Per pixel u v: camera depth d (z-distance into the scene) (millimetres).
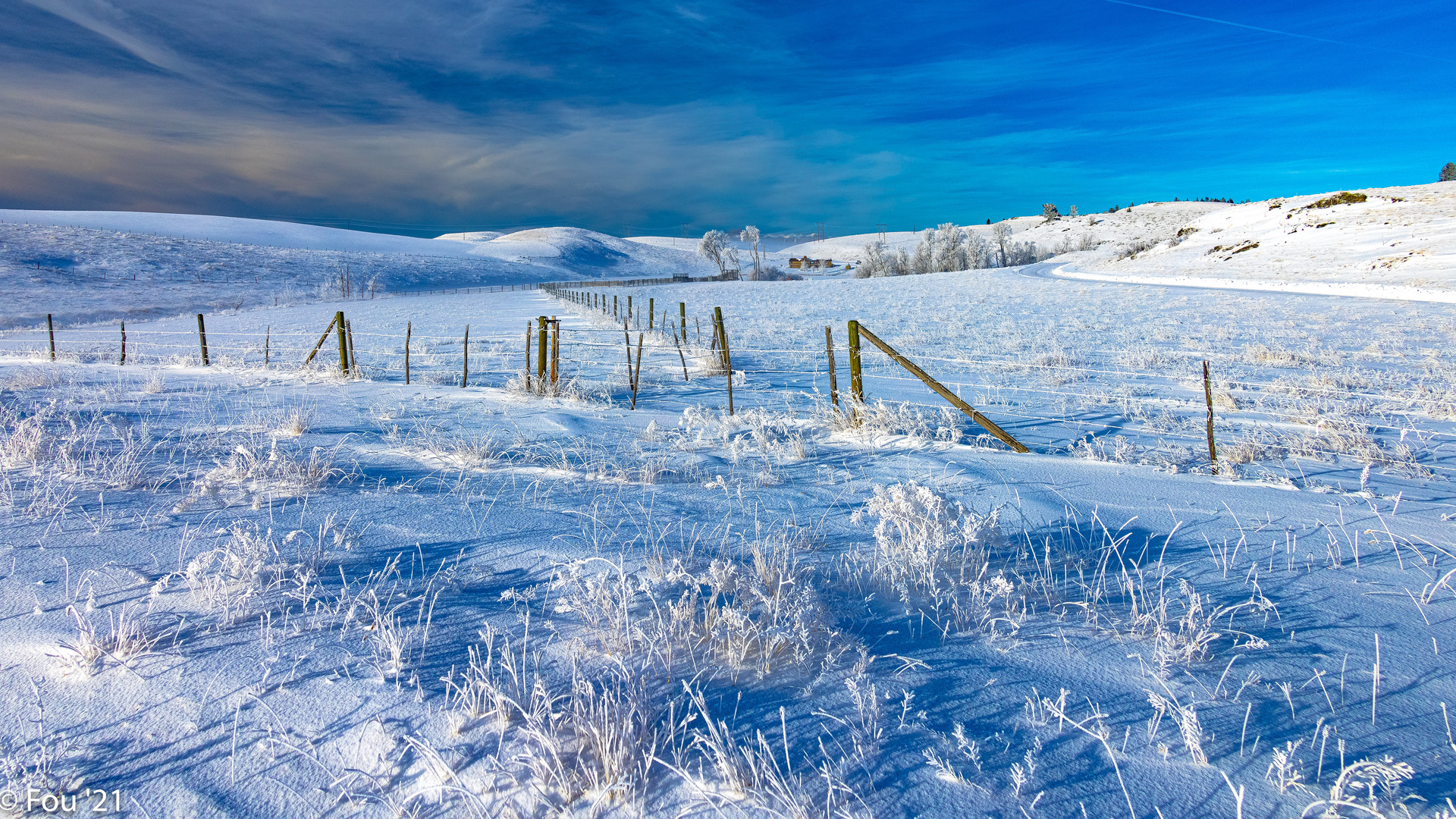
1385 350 16766
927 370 14945
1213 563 4164
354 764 2178
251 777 2117
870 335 8172
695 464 6574
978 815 2039
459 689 2455
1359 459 6891
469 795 2047
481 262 131750
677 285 86938
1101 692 2713
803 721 2463
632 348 20062
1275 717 2547
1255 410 9758
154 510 4527
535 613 3225
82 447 6348
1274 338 19500
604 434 8195
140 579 3396
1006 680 2789
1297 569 4059
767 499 5422
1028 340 20484
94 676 2578
